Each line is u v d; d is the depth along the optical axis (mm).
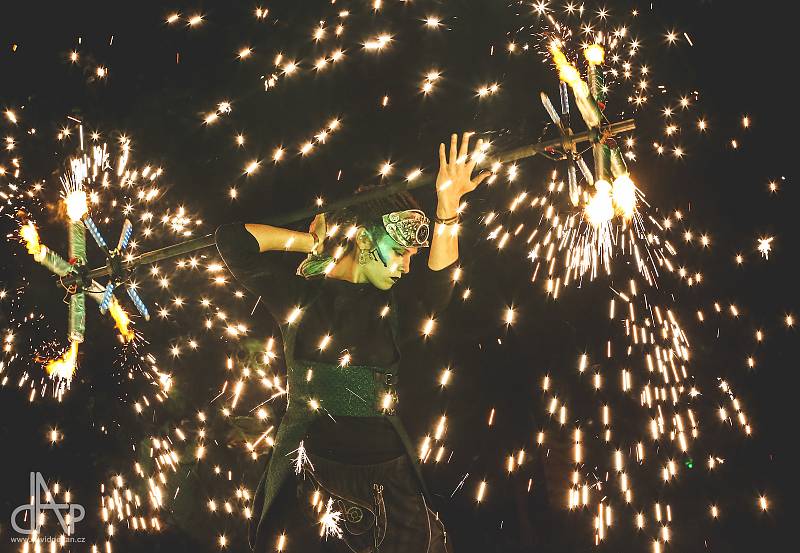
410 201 3492
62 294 5637
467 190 3416
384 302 3398
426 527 3258
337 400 3230
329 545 3205
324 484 3156
